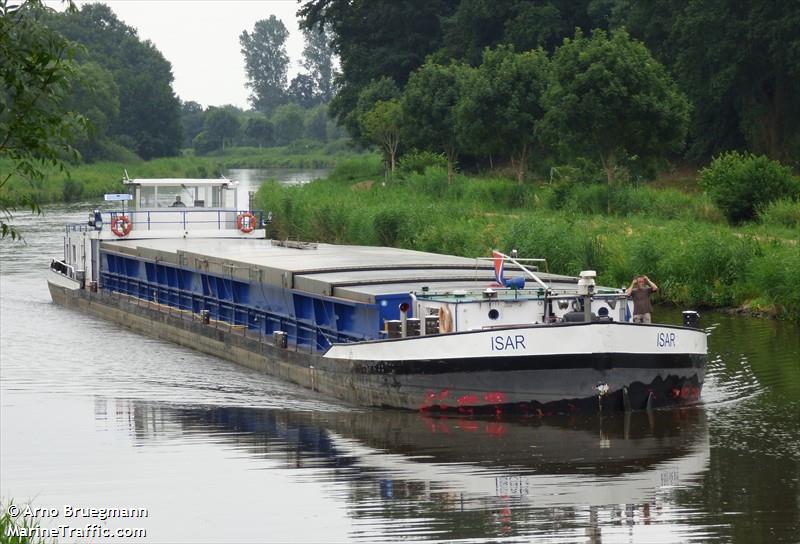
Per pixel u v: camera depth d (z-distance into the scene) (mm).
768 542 24703
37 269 83375
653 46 131500
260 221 67125
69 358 49719
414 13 176000
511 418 35906
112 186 177750
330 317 42688
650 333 35938
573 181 94250
